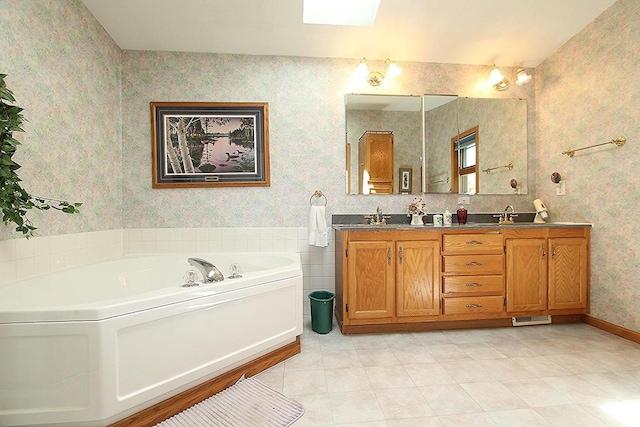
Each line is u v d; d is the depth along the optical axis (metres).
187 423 1.38
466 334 2.37
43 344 1.20
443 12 2.29
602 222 2.44
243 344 1.75
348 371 1.83
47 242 1.83
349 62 2.88
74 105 2.08
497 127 3.04
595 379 1.72
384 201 2.93
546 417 1.41
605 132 2.40
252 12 2.25
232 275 1.81
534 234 2.48
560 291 2.50
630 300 2.24
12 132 1.53
